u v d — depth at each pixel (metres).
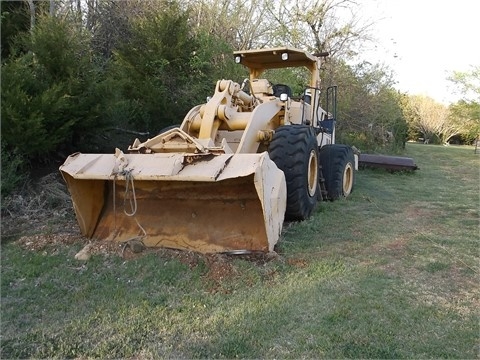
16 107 5.36
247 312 2.95
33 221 5.05
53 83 5.84
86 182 4.29
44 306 3.04
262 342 2.61
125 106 7.17
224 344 2.58
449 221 5.81
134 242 3.92
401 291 3.38
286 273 3.61
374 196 7.54
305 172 5.01
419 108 34.06
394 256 4.22
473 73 22.81
